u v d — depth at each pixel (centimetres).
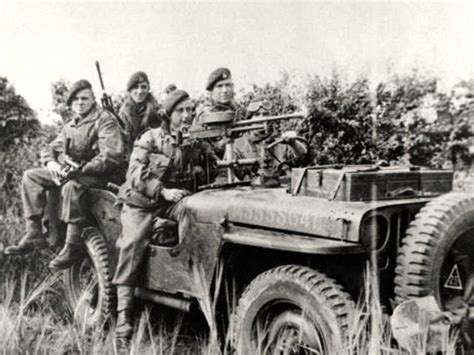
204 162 387
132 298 362
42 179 427
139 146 371
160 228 352
